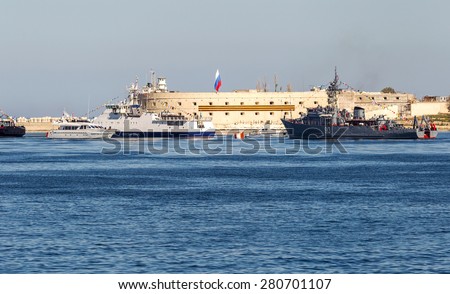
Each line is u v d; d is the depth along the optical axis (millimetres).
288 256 137125
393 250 141875
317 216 184500
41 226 168500
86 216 185000
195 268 129000
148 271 127000
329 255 137875
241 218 181375
